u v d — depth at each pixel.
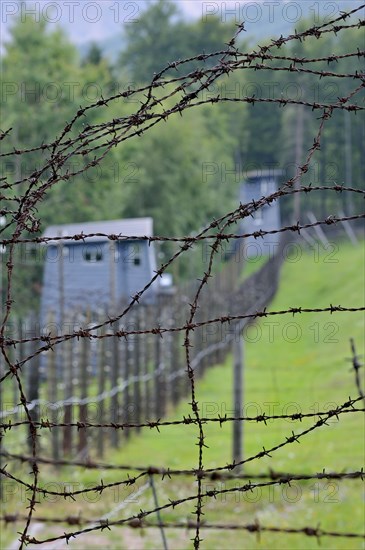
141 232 63.38
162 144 102.38
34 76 82.19
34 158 73.81
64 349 33.19
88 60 115.56
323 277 75.69
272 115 118.94
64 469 28.61
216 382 48.38
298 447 26.98
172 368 43.84
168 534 20.20
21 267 65.19
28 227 7.26
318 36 7.34
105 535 20.22
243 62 7.29
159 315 42.56
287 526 19.53
